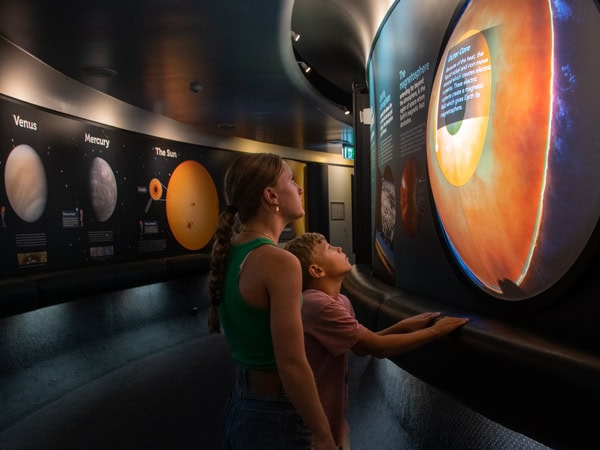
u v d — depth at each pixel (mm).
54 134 4848
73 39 3928
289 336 1185
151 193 6699
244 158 1394
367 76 4500
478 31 1848
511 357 1457
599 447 1209
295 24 5289
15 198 4316
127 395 4035
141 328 5965
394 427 2740
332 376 1533
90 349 4961
